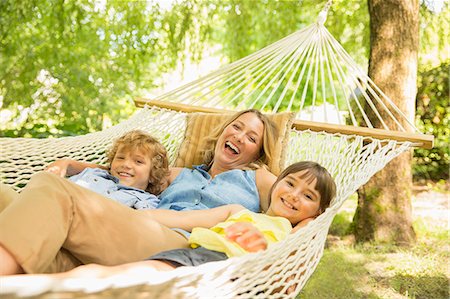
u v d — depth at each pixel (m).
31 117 6.66
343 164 2.35
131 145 2.22
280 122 2.51
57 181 1.46
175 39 5.73
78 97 6.74
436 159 6.55
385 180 4.64
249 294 1.42
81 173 2.18
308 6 5.84
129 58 6.20
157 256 1.45
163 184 2.34
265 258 1.39
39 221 1.33
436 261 4.28
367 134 2.51
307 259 1.67
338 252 4.52
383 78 4.38
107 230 1.51
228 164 2.33
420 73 6.31
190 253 1.52
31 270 1.28
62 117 6.84
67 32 5.97
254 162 2.36
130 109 7.34
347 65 2.84
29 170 2.23
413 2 4.45
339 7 5.78
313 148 2.54
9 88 6.32
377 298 3.69
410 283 3.93
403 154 4.64
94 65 6.68
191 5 5.67
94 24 6.31
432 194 6.38
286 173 2.05
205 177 2.34
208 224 1.85
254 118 2.37
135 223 1.57
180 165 2.54
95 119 7.00
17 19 5.74
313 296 3.73
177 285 1.18
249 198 2.16
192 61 5.87
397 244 4.55
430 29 5.72
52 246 1.34
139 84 7.24
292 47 2.98
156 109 2.83
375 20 4.48
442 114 6.32
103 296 1.06
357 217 4.75
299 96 7.09
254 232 1.69
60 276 1.23
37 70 6.33
